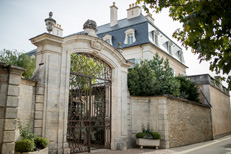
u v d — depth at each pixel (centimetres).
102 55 941
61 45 779
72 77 851
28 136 587
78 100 862
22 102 636
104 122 965
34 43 779
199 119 1488
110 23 2050
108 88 1027
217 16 313
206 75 1825
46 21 773
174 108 1132
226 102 2423
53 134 704
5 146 477
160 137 981
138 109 1066
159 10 452
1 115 487
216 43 323
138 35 1722
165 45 1973
